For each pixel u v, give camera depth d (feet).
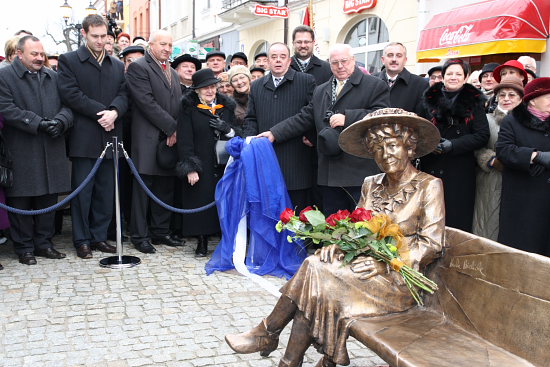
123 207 20.10
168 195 18.21
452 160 14.24
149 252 17.49
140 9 99.86
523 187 12.27
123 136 19.21
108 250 17.30
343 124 13.88
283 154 16.02
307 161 16.33
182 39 77.56
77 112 16.25
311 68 18.26
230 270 15.53
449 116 14.07
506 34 24.49
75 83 16.11
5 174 14.92
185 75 18.70
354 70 14.51
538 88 12.28
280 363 7.88
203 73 16.35
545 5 24.49
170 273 15.31
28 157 15.67
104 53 16.81
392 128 8.21
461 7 28.81
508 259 7.11
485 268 7.45
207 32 68.44
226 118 17.38
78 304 12.79
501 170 13.03
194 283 14.44
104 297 13.29
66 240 19.35
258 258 15.66
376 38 39.17
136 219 17.61
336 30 42.88
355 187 14.46
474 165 14.32
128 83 16.78
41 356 10.12
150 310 12.48
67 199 15.56
